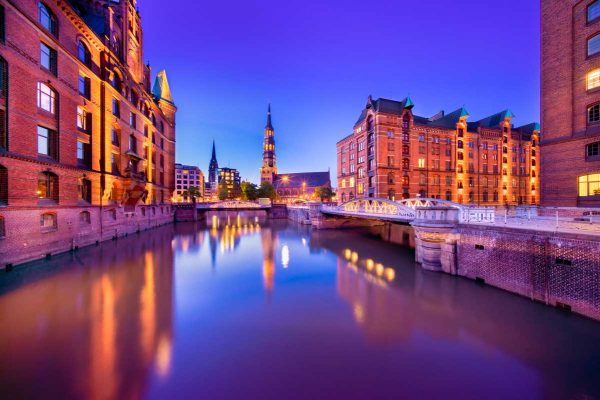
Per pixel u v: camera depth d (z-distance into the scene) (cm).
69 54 1781
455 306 990
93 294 1126
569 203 1777
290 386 574
